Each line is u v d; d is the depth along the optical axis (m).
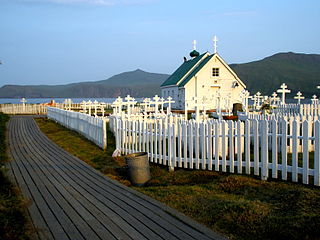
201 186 8.77
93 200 7.39
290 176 8.73
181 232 5.56
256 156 8.91
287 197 7.12
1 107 46.56
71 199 7.47
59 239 5.26
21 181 9.20
